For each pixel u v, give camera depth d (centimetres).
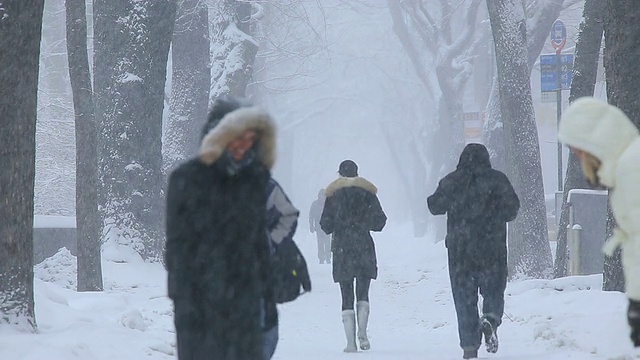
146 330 3984
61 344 2919
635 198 1455
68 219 7494
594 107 1522
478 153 3509
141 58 7412
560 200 7125
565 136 1538
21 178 3080
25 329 3064
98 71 7462
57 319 3409
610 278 4628
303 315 6106
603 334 3559
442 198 3525
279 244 1912
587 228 5850
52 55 13950
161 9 7419
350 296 4081
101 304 4603
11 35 3033
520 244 7650
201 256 1788
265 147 1836
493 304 3528
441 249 12394
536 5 10750
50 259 6669
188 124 9419
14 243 3064
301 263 1944
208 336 1792
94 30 7488
